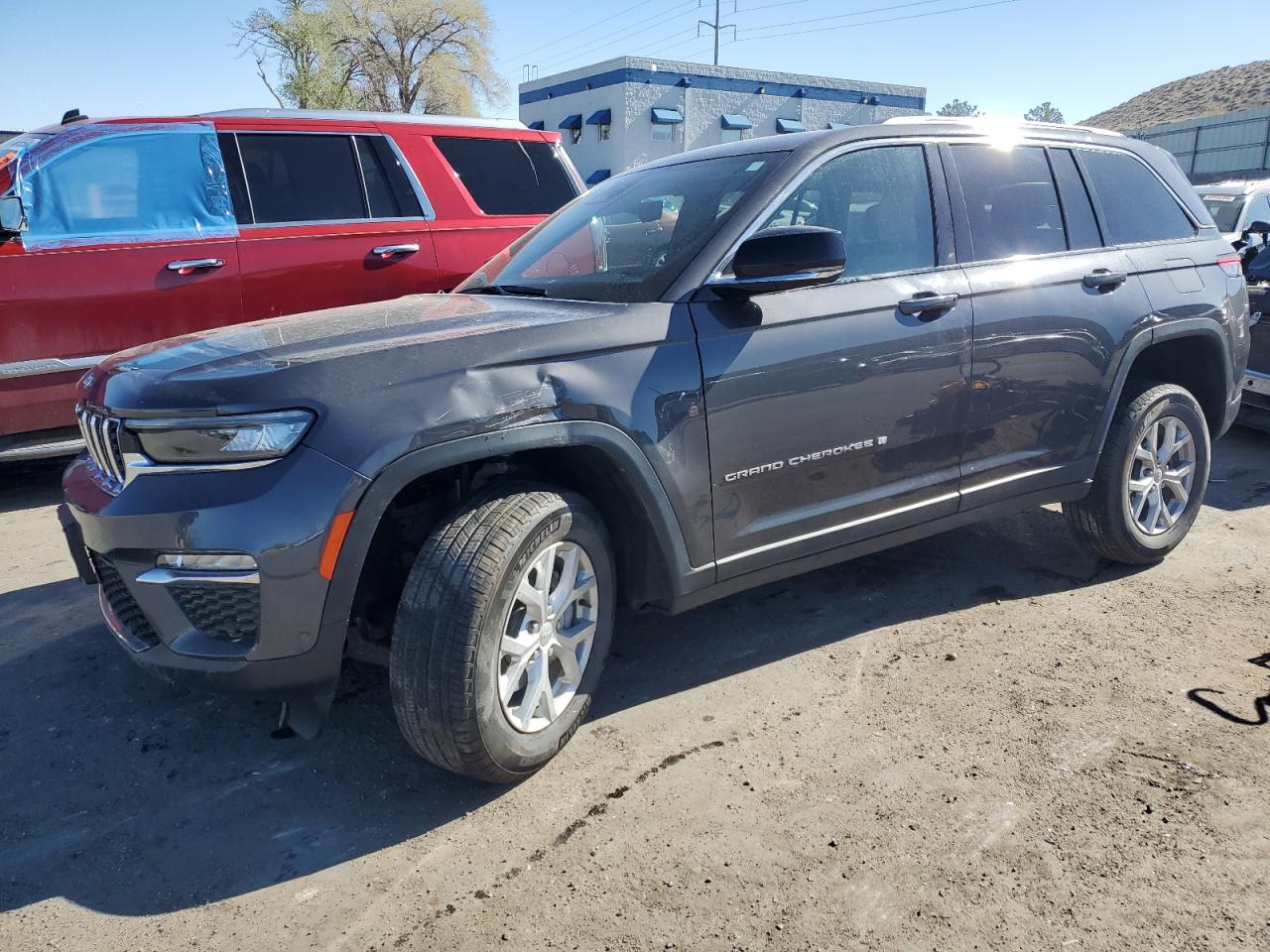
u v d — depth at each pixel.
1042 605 3.76
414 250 6.02
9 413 5.00
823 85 43.41
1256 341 6.03
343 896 2.23
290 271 5.65
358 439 2.30
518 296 3.25
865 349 3.13
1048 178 3.82
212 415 2.27
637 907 2.17
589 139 41.66
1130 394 3.98
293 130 5.80
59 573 4.24
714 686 3.16
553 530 2.57
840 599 3.83
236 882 2.29
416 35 40.91
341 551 2.29
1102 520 3.92
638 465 2.70
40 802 2.61
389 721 2.99
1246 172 34.66
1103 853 2.32
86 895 2.25
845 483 3.20
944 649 3.40
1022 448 3.63
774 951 2.04
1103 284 3.77
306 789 2.65
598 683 3.21
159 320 5.32
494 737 2.47
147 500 2.30
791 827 2.44
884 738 2.83
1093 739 2.80
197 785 2.68
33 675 3.30
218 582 2.27
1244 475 5.62
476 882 2.27
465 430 2.40
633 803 2.55
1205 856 2.30
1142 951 2.02
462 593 2.38
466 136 6.43
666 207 3.30
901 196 3.40
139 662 2.50
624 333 2.73
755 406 2.93
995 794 2.55
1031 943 2.04
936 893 2.19
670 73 39.56
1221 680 3.14
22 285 4.95
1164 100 59.81
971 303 3.40
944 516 3.48
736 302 2.94
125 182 5.30
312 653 2.35
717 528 2.93
